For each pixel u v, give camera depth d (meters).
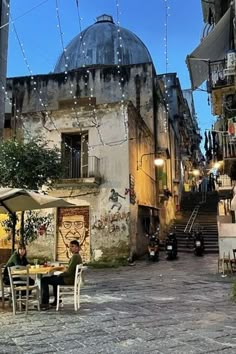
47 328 5.64
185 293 9.18
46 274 7.34
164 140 24.30
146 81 22.91
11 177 12.34
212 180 34.69
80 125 18.28
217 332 5.34
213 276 12.34
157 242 18.19
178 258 18.00
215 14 16.47
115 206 17.23
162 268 15.00
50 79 24.14
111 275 13.33
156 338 5.04
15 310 6.78
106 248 17.03
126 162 17.45
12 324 5.93
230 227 13.72
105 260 16.89
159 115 24.25
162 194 23.22
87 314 6.67
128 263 16.56
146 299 8.32
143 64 23.09
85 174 18.06
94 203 17.50
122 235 16.97
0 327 5.73
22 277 7.40
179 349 4.54
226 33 13.80
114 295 8.92
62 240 17.56
